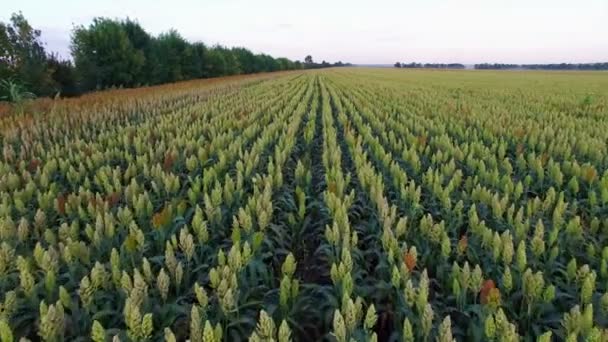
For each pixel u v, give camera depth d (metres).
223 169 7.34
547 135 10.14
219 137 9.12
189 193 5.45
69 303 3.12
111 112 14.27
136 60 34.59
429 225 4.43
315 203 5.90
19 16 23.19
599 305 3.28
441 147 9.38
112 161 8.38
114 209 5.39
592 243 4.62
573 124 12.10
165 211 4.42
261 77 54.78
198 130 11.05
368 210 5.95
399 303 3.49
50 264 3.53
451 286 3.83
